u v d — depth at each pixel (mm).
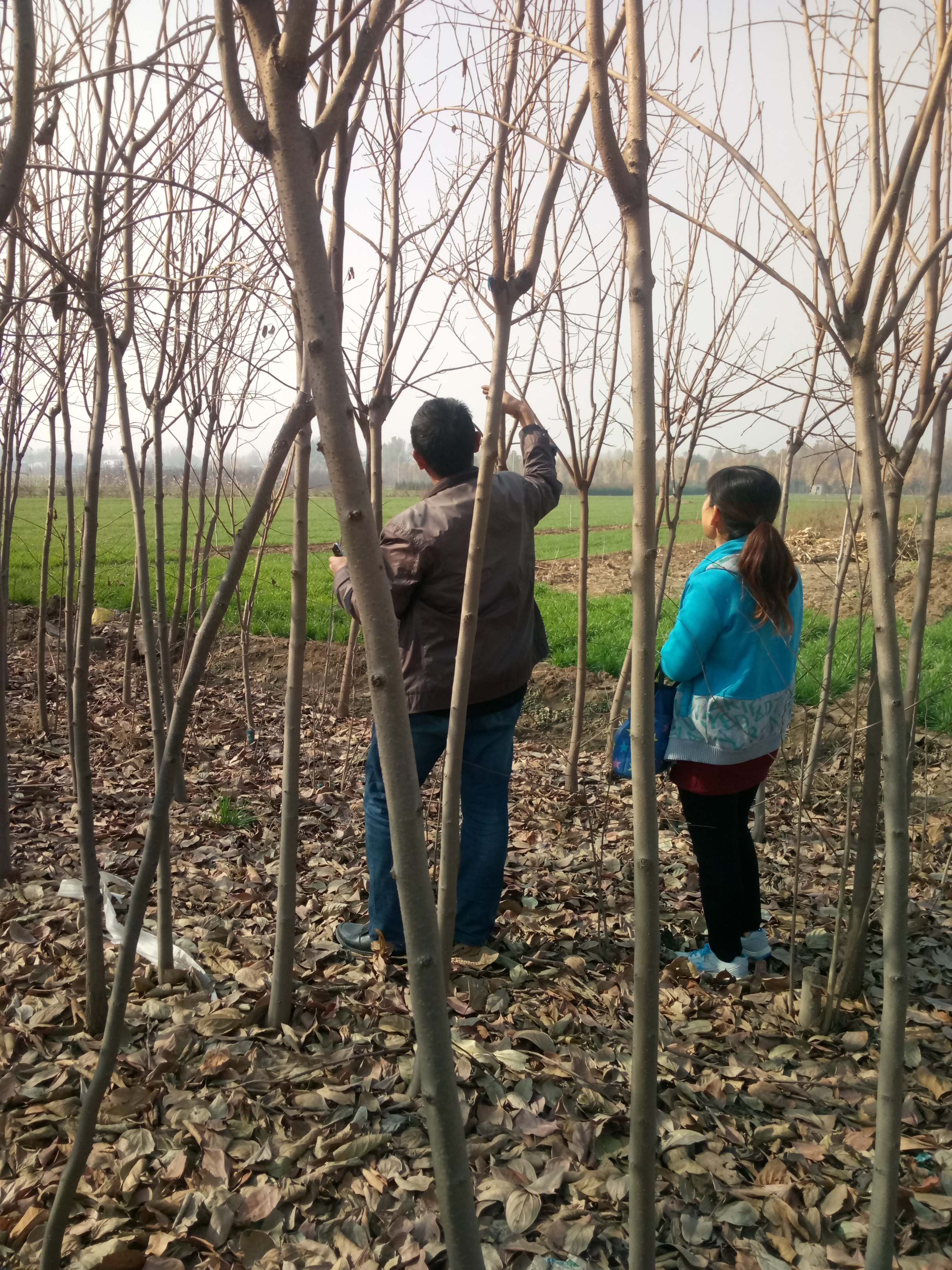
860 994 2598
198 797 4332
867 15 1434
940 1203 1818
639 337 1123
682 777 2604
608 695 6445
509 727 2822
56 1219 1519
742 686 2471
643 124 1105
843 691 5211
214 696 6551
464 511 2561
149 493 5578
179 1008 2389
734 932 2660
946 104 1760
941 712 5461
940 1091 2215
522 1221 1735
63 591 8703
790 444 2867
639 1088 1258
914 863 3604
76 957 2662
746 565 2414
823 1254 1698
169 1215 1742
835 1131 2059
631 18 1092
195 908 3098
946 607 9953
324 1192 1824
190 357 4129
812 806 4188
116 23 1941
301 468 2168
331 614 5996
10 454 3484
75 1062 2160
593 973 2748
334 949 2797
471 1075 2170
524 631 2777
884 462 2156
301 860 3604
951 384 1938
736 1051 2373
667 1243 1719
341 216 1947
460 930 2836
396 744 994
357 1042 2312
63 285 1903
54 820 3885
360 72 998
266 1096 2088
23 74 1024
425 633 2615
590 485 4137
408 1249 1668
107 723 5492
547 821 4086
